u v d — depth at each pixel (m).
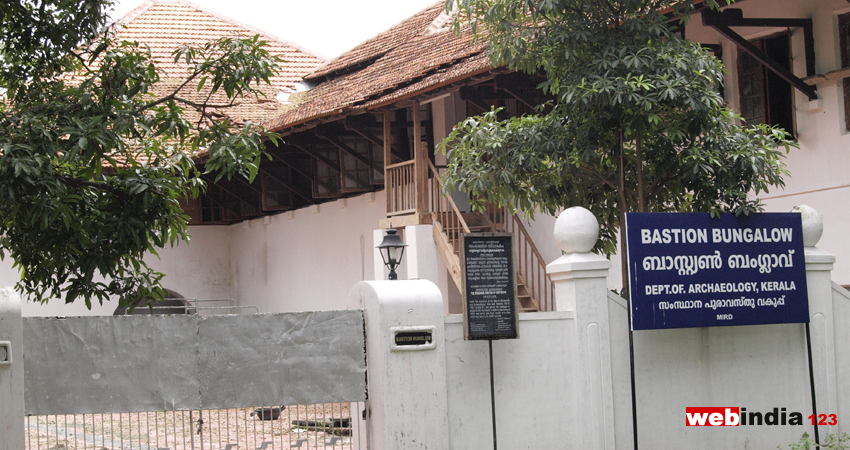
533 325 7.00
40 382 5.95
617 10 8.09
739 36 10.30
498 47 8.46
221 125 8.33
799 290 7.59
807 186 10.66
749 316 7.39
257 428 8.66
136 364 6.10
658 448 7.29
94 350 6.04
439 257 14.08
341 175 17.17
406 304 6.49
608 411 7.10
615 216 8.95
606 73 7.55
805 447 7.39
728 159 7.87
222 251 22.80
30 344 5.95
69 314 19.47
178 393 6.15
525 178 8.55
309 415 9.23
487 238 6.67
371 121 15.88
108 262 8.37
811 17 10.62
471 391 6.75
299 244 19.97
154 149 8.76
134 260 8.80
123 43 8.43
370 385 6.53
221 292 22.62
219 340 6.27
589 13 8.10
